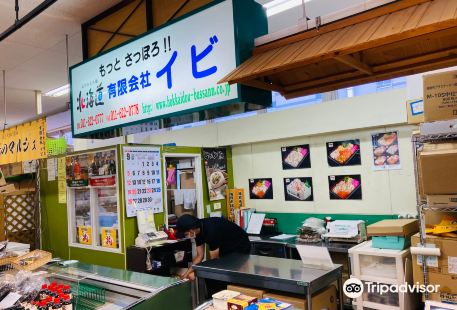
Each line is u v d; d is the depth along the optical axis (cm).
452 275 261
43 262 240
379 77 192
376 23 154
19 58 421
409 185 374
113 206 398
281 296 256
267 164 487
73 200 451
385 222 345
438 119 239
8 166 534
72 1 288
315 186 443
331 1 334
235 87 197
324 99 464
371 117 384
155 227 396
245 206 509
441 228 274
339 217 422
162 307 175
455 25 125
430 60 178
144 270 357
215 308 214
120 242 379
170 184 492
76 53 410
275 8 346
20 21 216
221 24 202
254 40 203
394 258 316
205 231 344
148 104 240
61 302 171
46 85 540
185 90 220
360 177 407
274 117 459
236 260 308
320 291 257
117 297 198
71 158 438
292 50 175
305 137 450
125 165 378
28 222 481
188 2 247
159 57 234
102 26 312
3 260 245
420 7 149
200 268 293
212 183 483
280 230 471
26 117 766
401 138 379
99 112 274
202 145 535
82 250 425
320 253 269
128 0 287
